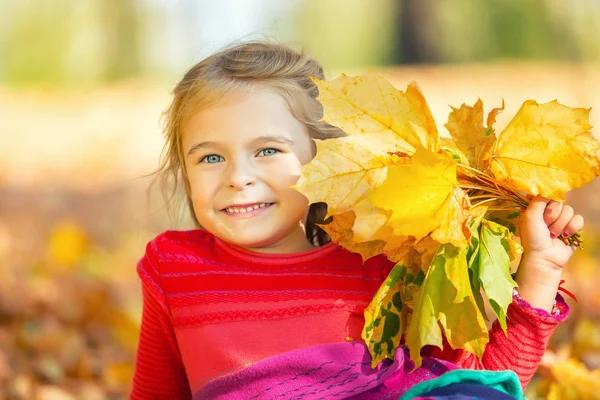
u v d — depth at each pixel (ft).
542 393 7.32
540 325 5.69
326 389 5.80
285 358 5.87
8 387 9.74
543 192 5.38
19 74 59.93
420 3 62.59
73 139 35.37
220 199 6.17
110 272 15.71
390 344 5.81
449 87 43.27
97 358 11.19
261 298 6.11
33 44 59.72
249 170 6.09
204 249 6.50
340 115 5.57
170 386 6.93
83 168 29.25
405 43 63.16
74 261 15.33
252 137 6.09
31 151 33.17
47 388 10.01
